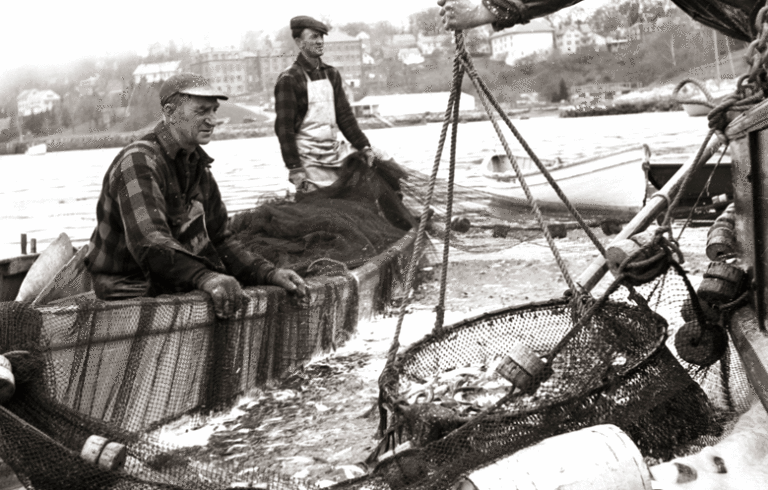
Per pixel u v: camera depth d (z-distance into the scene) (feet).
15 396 11.49
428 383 13.61
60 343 12.89
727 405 14.06
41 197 76.74
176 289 15.94
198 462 10.95
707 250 16.22
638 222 16.43
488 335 15.14
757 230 13.24
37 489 10.71
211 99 16.14
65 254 21.85
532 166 45.44
